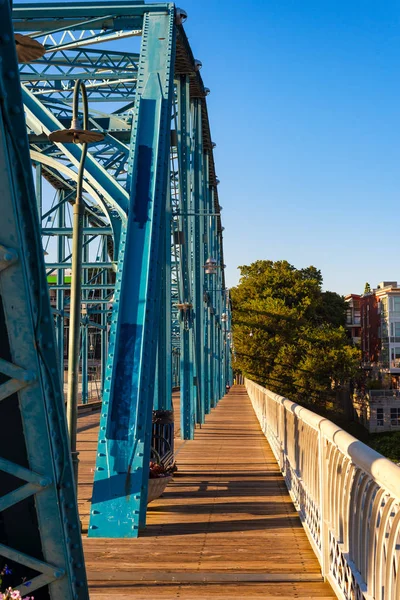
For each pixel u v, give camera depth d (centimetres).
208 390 2823
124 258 800
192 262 2158
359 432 6244
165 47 900
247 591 548
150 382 810
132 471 749
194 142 2120
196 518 821
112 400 764
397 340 6397
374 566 389
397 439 5606
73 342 684
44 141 1312
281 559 639
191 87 2031
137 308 787
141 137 848
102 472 751
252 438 1822
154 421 998
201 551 670
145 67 888
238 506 894
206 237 2628
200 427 2142
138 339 777
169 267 1252
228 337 5884
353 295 8062
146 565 620
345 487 495
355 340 7919
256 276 6556
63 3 942
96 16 941
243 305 6050
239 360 5897
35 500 306
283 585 564
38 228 295
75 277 688
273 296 6234
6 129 280
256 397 2711
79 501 942
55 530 310
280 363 5647
